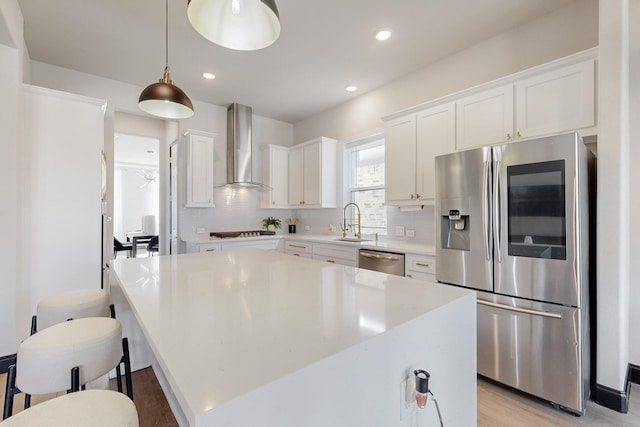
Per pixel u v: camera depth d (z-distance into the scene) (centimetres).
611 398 180
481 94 250
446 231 235
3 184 218
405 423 92
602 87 184
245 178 441
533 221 187
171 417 173
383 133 376
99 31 263
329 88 384
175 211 435
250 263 198
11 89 220
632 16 209
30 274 248
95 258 276
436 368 105
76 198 268
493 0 228
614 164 180
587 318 182
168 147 485
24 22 249
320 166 423
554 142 180
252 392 57
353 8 236
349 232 428
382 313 100
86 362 113
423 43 284
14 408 179
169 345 76
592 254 200
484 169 207
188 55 304
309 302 113
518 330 192
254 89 387
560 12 238
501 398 193
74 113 268
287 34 269
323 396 69
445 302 113
